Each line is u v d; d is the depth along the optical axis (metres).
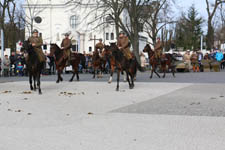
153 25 44.69
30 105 11.39
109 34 85.50
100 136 6.97
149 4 38.66
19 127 7.86
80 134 7.15
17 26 55.22
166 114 9.51
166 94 14.46
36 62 15.16
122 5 37.12
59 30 88.00
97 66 25.84
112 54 16.09
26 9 85.44
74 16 86.62
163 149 6.03
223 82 20.36
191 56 36.75
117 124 8.15
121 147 6.16
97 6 37.94
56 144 6.38
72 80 22.30
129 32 39.00
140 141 6.56
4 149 6.09
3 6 40.69
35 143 6.46
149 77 26.38
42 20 88.38
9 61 29.27
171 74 30.78
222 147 6.12
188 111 9.98
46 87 17.77
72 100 12.68
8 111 10.15
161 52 25.36
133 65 17.06
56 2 87.88
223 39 75.94
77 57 21.83
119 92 15.41
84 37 85.94
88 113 9.69
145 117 9.06
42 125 8.08
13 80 23.02
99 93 15.04
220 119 8.73
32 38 15.62
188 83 19.62
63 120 8.70
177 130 7.47
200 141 6.54
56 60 20.38
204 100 12.42
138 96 13.91
